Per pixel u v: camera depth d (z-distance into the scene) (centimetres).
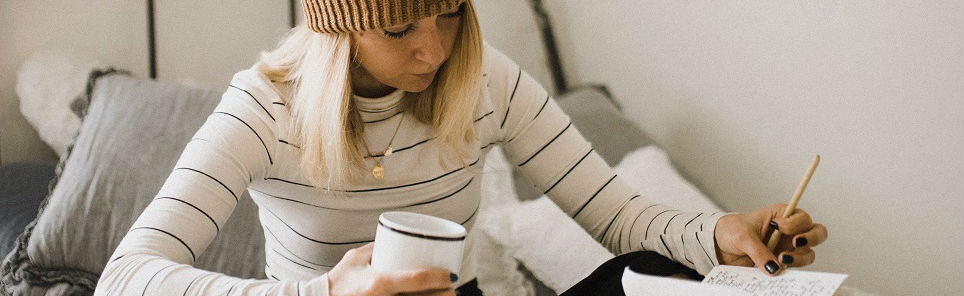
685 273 101
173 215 93
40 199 177
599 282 100
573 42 235
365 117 104
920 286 151
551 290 157
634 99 217
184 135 171
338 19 92
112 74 187
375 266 80
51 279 156
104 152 167
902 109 149
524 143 118
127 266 88
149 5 199
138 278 86
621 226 114
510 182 181
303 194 106
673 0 196
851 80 158
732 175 190
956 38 137
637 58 212
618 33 217
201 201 94
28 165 189
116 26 203
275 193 107
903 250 154
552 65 235
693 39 193
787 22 170
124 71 191
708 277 90
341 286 81
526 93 116
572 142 117
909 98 147
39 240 157
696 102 196
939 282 147
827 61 162
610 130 190
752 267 94
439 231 83
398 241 77
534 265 162
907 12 145
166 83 182
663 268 100
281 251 116
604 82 227
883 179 155
